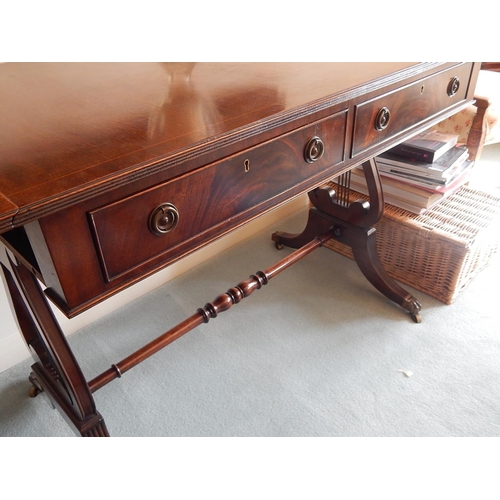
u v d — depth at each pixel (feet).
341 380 3.65
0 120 2.19
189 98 2.40
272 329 4.15
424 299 4.44
